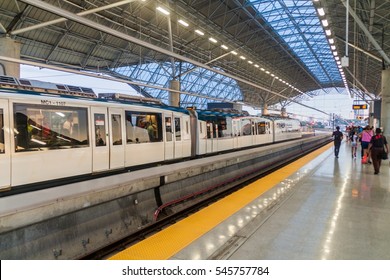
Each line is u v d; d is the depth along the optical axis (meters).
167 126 11.43
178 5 18.33
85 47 22.86
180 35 23.62
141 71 32.16
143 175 5.09
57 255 3.65
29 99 6.62
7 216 2.89
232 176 9.53
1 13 15.67
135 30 20.22
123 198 4.88
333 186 7.72
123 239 4.64
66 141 7.35
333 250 3.81
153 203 5.62
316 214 5.31
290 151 18.67
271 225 4.71
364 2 17.03
